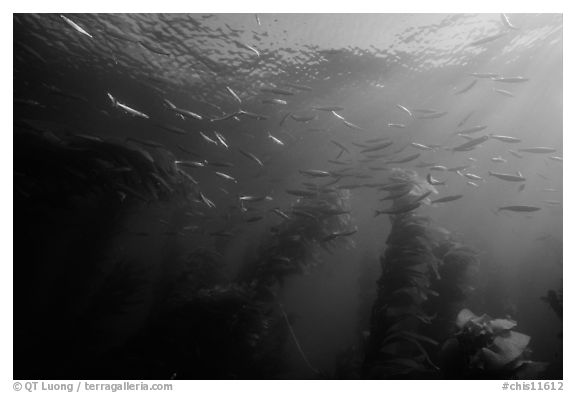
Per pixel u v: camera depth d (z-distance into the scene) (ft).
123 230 34.12
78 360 20.48
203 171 63.77
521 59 35.42
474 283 17.70
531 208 15.56
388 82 37.99
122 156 22.15
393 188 19.93
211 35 31.83
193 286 27.63
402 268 15.42
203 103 41.39
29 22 29.96
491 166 58.29
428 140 49.98
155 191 23.88
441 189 63.46
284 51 33.78
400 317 14.21
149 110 43.32
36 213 31.37
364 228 68.80
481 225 70.64
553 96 41.98
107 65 35.76
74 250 30.89
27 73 36.81
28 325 26.78
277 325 25.73
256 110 42.37
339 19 30.01
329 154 53.67
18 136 20.33
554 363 14.03
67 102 42.50
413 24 30.78
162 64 35.68
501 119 47.32
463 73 37.14
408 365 13.03
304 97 40.06
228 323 18.84
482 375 10.82
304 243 22.88
